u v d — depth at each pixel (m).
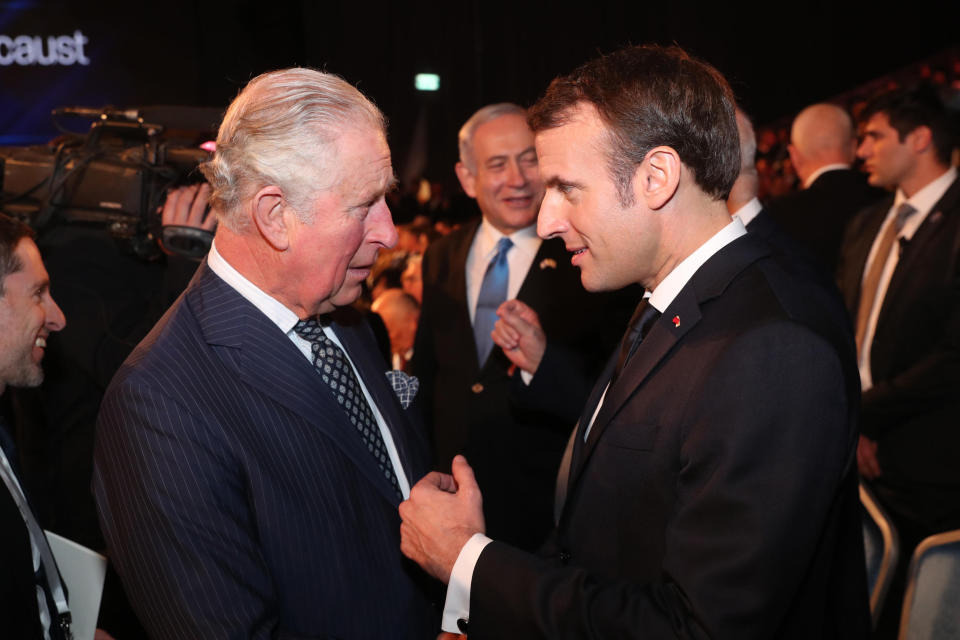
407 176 10.20
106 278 1.85
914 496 2.60
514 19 10.12
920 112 2.76
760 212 1.72
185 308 1.17
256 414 1.13
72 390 1.85
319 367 1.25
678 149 1.06
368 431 1.29
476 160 2.46
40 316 1.40
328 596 1.14
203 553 1.03
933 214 2.66
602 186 1.08
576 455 1.27
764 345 0.97
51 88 8.38
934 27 9.79
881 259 2.89
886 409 2.59
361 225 1.13
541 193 2.42
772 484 0.93
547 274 2.36
